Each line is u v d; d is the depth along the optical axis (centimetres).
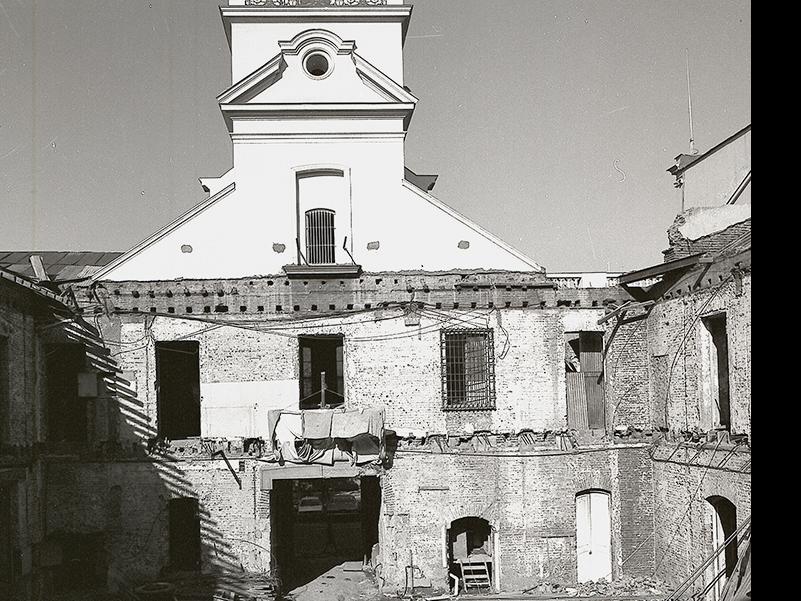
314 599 2359
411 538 2378
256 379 2386
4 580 2022
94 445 2314
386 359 2425
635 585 2350
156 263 2427
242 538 2333
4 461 1983
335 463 2355
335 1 2895
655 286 2420
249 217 2481
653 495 2427
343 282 2444
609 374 2489
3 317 2003
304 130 2536
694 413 2173
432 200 2523
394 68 2886
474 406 2434
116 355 2352
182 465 2334
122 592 2247
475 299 2455
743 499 1892
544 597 2298
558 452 2422
